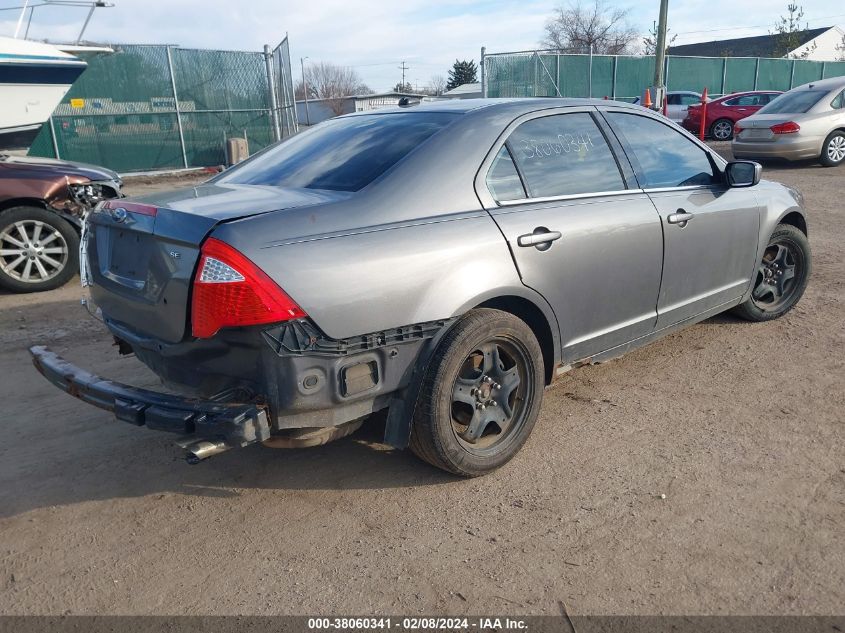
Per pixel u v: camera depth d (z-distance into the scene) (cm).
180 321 270
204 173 1770
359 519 300
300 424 275
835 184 1184
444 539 285
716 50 5919
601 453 347
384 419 391
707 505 301
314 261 265
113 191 738
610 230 362
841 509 295
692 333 515
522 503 307
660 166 413
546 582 258
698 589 252
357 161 322
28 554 281
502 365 331
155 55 1697
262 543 286
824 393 407
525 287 324
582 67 2430
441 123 334
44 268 682
